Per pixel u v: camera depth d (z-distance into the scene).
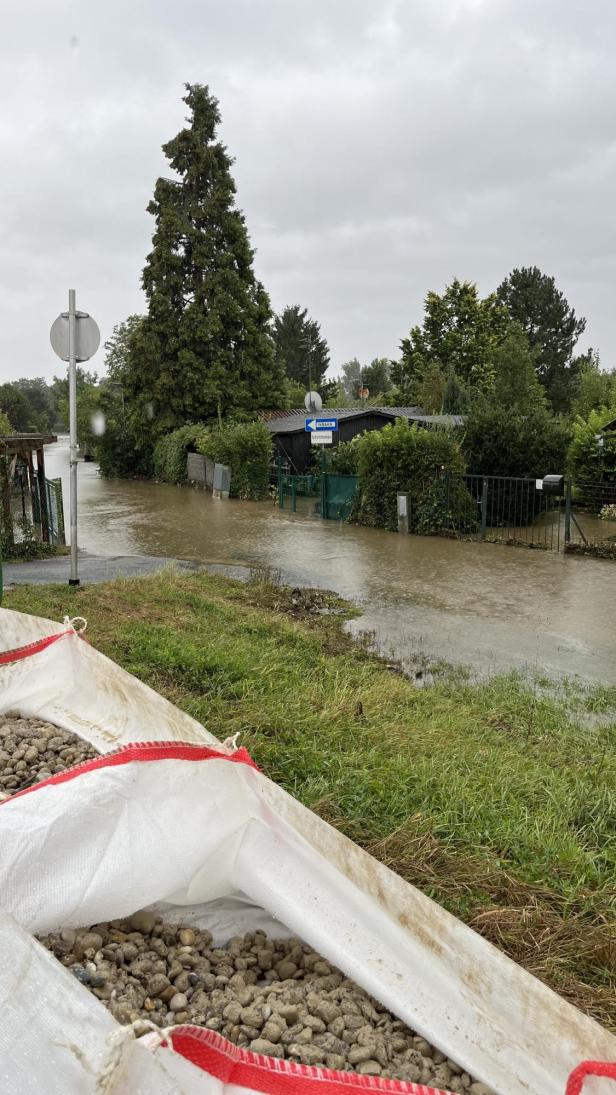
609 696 7.39
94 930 2.70
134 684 4.27
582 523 19.39
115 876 2.51
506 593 11.91
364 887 2.77
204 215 35.88
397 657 8.64
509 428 18.75
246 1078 1.90
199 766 2.79
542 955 3.27
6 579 11.73
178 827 2.66
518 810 4.55
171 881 2.62
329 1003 2.53
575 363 61.19
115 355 52.47
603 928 3.47
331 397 62.34
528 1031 2.42
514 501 18.42
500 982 2.52
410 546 16.25
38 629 5.29
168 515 21.81
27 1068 1.56
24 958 1.76
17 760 4.01
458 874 3.76
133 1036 1.62
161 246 35.62
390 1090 2.06
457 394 35.03
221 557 14.90
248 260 37.16
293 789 4.45
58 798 2.58
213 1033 1.90
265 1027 2.39
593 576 13.18
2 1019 1.63
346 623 10.10
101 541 16.98
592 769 5.48
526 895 3.67
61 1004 1.68
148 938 2.77
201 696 6.08
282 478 24.05
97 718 4.41
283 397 38.31
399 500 17.89
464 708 6.75
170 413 35.59
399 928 2.61
